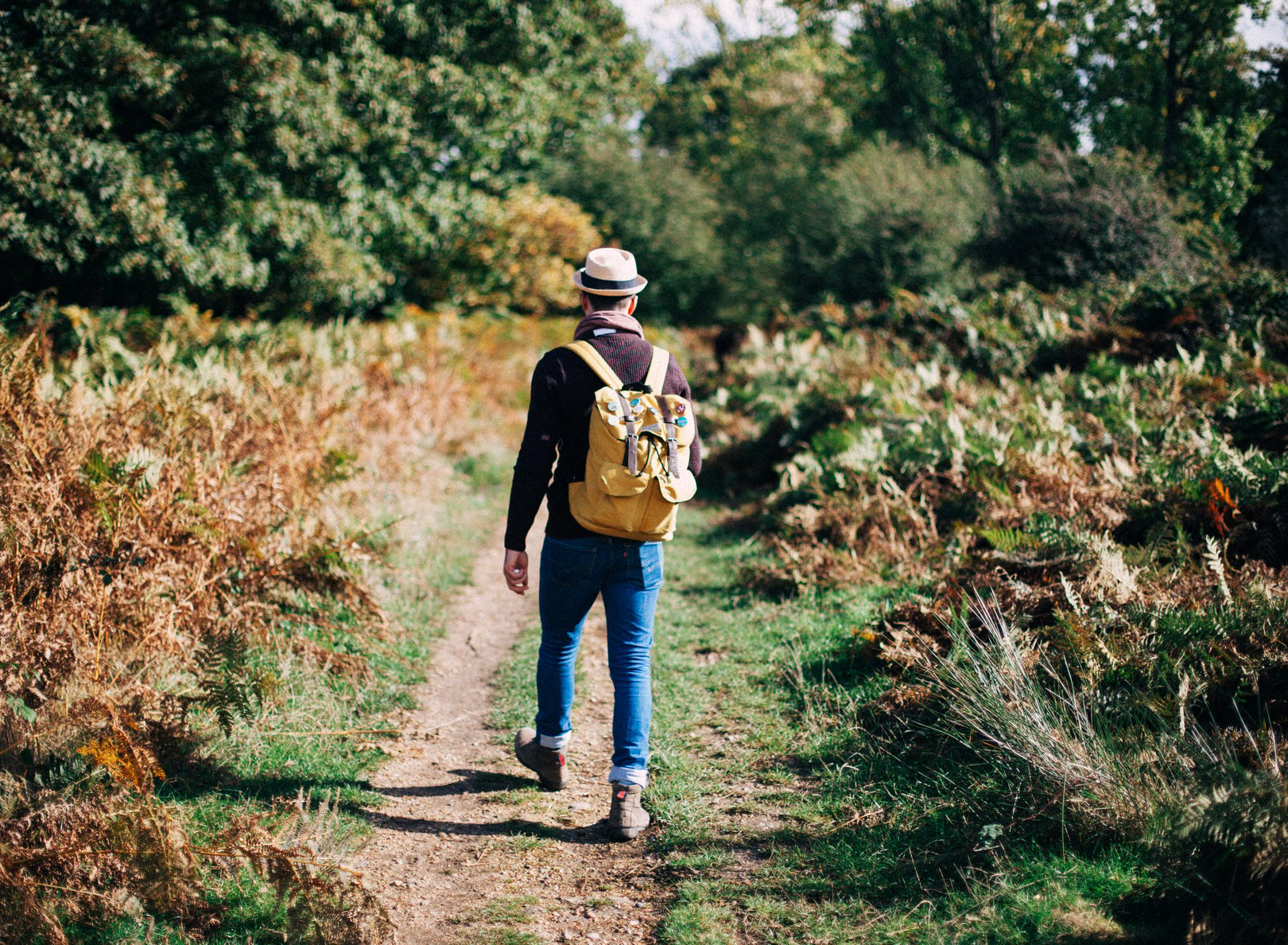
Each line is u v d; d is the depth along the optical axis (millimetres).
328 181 12930
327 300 13812
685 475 3035
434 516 7633
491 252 18406
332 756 3654
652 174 26469
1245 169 19312
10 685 3113
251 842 2588
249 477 5066
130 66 10203
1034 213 14617
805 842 3012
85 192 10188
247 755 3480
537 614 5832
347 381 7559
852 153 27922
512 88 15641
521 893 2787
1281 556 4438
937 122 27719
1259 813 2285
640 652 3141
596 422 2941
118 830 2525
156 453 4520
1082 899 2457
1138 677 3371
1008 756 3094
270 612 4473
